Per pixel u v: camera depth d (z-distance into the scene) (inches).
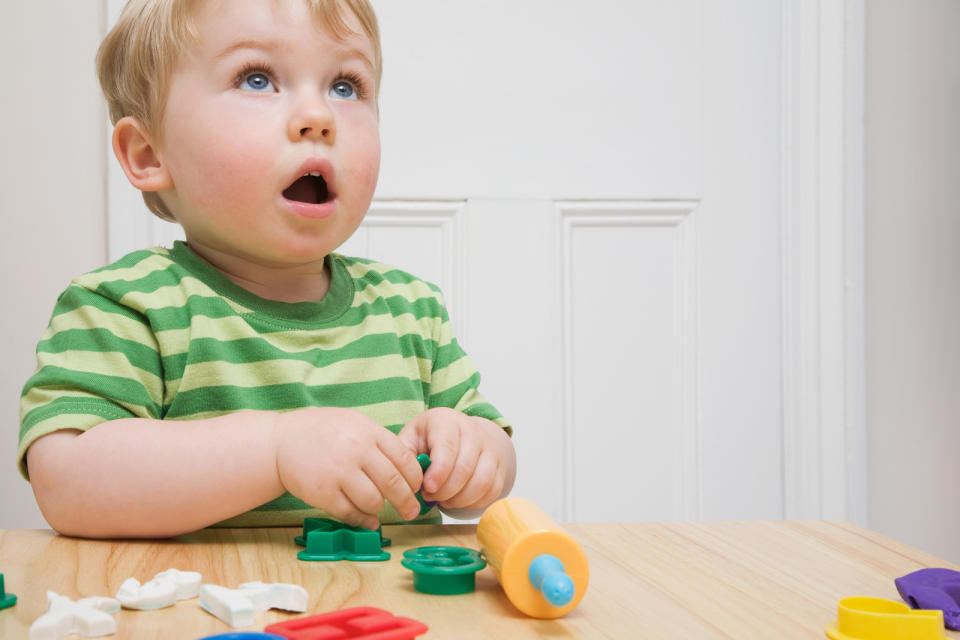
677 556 21.2
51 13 55.6
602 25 59.4
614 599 17.8
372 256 57.9
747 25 60.3
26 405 26.3
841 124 59.7
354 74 29.9
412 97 58.0
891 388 61.0
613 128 59.5
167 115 29.8
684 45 59.9
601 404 59.3
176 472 23.3
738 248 60.3
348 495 23.1
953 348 61.4
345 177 29.2
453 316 58.4
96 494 23.2
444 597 17.9
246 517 29.2
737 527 24.5
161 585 17.3
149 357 28.9
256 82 28.9
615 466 59.2
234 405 29.6
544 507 58.6
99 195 56.0
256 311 31.2
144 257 31.3
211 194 28.9
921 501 61.0
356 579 19.3
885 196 61.0
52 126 55.5
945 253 61.4
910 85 61.2
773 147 60.6
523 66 58.8
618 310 59.6
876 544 22.6
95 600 16.3
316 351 32.1
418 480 24.2
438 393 35.6
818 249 59.8
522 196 58.8
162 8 30.0
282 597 16.9
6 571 19.8
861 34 59.9
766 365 60.5
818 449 59.7
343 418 24.2
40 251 55.4
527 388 58.6
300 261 30.0
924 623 15.1
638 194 59.6
